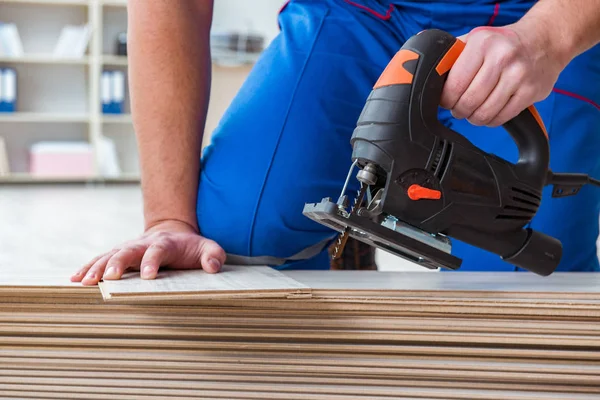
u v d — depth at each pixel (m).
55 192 5.68
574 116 1.29
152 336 0.92
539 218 1.29
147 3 1.23
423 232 0.97
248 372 0.92
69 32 6.23
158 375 0.92
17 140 6.48
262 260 1.25
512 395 0.93
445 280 1.07
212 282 0.93
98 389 0.92
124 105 6.55
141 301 0.90
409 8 1.30
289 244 1.25
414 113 0.93
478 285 1.01
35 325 0.91
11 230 3.53
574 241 1.31
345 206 0.94
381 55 1.29
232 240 1.23
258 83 1.28
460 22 1.30
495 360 0.93
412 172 0.94
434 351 0.92
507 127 1.03
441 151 0.95
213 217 1.23
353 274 1.13
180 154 1.24
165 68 1.23
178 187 1.24
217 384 0.92
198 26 1.27
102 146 6.31
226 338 0.92
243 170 1.22
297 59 1.26
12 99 6.16
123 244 1.06
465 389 0.93
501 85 0.94
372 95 0.95
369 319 0.91
